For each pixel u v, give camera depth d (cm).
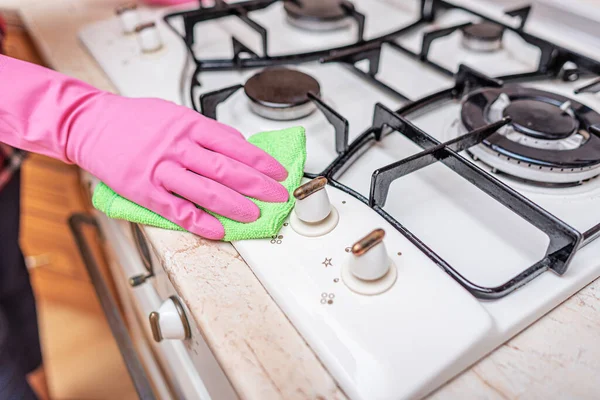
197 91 63
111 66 66
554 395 32
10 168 88
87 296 133
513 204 38
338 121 48
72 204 121
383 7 87
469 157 49
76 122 51
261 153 45
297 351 34
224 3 74
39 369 114
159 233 43
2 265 95
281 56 67
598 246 40
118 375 121
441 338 32
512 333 35
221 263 40
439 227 43
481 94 55
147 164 45
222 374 40
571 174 45
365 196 46
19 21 90
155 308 64
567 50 62
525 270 37
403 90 64
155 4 86
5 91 51
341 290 35
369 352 32
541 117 50
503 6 80
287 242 39
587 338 35
